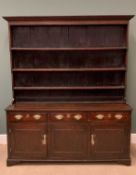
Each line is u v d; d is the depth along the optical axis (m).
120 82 3.40
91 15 3.38
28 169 2.96
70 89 3.36
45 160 3.05
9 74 3.59
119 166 3.02
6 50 3.54
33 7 3.47
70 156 3.04
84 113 2.97
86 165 3.05
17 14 3.48
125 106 3.12
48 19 3.10
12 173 2.86
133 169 2.95
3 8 3.47
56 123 3.00
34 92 3.42
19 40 3.32
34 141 3.02
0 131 3.70
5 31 3.50
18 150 3.04
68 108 3.02
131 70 3.59
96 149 3.02
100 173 2.86
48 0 3.46
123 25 3.23
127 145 3.01
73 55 3.36
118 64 3.36
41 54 3.35
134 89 3.63
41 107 3.07
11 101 3.63
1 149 3.53
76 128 3.00
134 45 3.54
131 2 3.46
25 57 3.35
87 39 3.32
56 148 3.03
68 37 3.32
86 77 3.41
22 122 2.99
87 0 3.46
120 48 3.15
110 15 3.22
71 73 3.40
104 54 3.35
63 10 3.48
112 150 3.02
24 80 3.40
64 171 2.90
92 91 3.43
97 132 3.00
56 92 3.43
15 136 3.02
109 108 3.01
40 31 3.31
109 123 2.98
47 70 3.21
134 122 3.68
